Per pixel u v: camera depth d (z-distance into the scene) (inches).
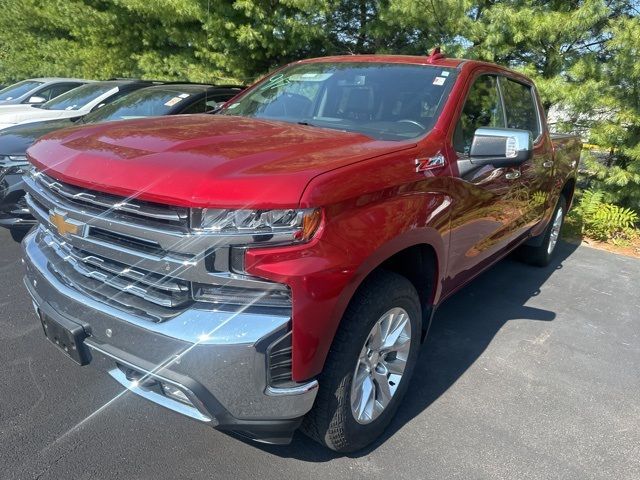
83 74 544.4
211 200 76.5
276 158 88.6
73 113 307.4
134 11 460.1
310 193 79.1
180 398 87.4
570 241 284.7
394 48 406.9
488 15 311.0
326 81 147.2
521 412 123.6
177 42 451.8
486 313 178.2
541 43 316.5
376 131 122.9
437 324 167.0
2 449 100.1
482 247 142.4
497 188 139.5
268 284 79.0
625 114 277.4
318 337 83.7
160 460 100.7
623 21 275.0
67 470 96.3
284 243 79.0
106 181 85.1
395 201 96.6
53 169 94.7
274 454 104.4
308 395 85.1
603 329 172.2
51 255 102.7
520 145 112.8
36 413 111.0
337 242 83.4
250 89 164.9
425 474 101.9
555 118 319.3
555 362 148.2
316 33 399.9
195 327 79.7
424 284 118.6
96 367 95.0
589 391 134.6
